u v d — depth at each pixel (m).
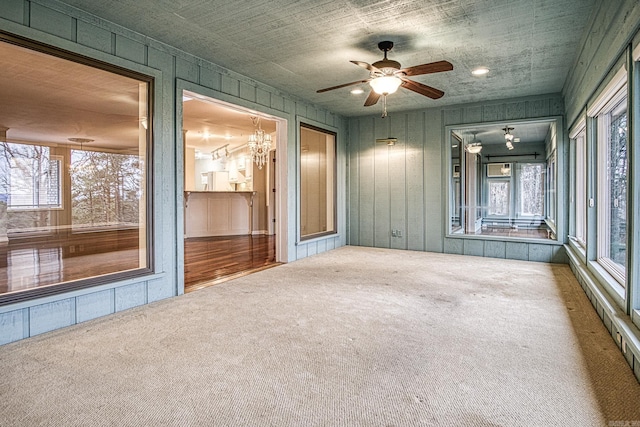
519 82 4.68
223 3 2.79
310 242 5.83
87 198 9.99
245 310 3.11
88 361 2.17
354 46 3.60
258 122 7.16
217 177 10.48
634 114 2.17
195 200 8.26
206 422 1.58
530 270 4.66
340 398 1.77
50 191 9.35
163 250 3.50
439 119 6.01
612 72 2.59
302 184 6.86
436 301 3.34
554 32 3.27
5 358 2.21
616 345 2.37
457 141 6.12
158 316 2.97
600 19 2.76
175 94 3.62
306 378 1.96
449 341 2.45
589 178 3.61
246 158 9.95
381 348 2.34
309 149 6.90
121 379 1.95
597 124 3.46
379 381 1.93
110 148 10.16
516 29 3.21
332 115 6.39
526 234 5.73
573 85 4.23
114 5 2.81
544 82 4.67
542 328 2.67
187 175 8.68
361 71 4.33
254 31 3.27
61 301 2.73
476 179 6.10
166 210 3.54
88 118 6.81
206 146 10.45
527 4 2.79
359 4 2.80
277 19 3.04
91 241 7.50
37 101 5.61
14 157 8.72
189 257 5.73
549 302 3.30
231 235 8.67
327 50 3.70
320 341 2.46
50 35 2.68
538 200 5.80
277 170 5.38
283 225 5.32
